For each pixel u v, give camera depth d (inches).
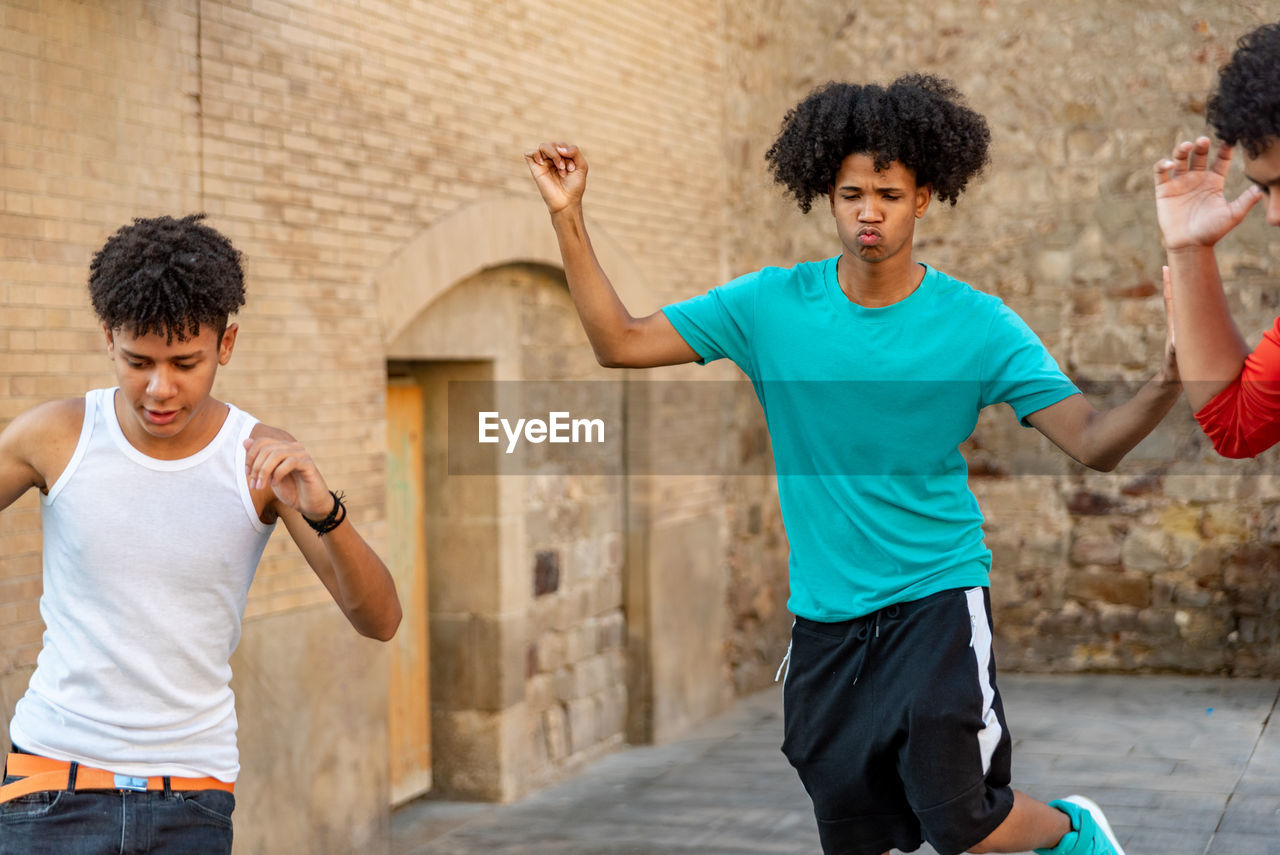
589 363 262.5
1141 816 199.5
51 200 143.5
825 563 110.9
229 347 88.8
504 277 233.8
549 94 237.1
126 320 80.3
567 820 218.7
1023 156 319.6
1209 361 81.4
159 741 85.5
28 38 140.7
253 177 170.7
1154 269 310.5
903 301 106.7
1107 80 312.5
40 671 87.4
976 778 106.3
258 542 89.2
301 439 179.0
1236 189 299.6
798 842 199.9
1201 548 306.5
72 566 85.0
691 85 290.2
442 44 207.8
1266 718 265.7
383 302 194.7
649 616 273.0
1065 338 318.0
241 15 168.6
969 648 106.7
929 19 327.3
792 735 115.2
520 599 236.5
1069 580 317.4
